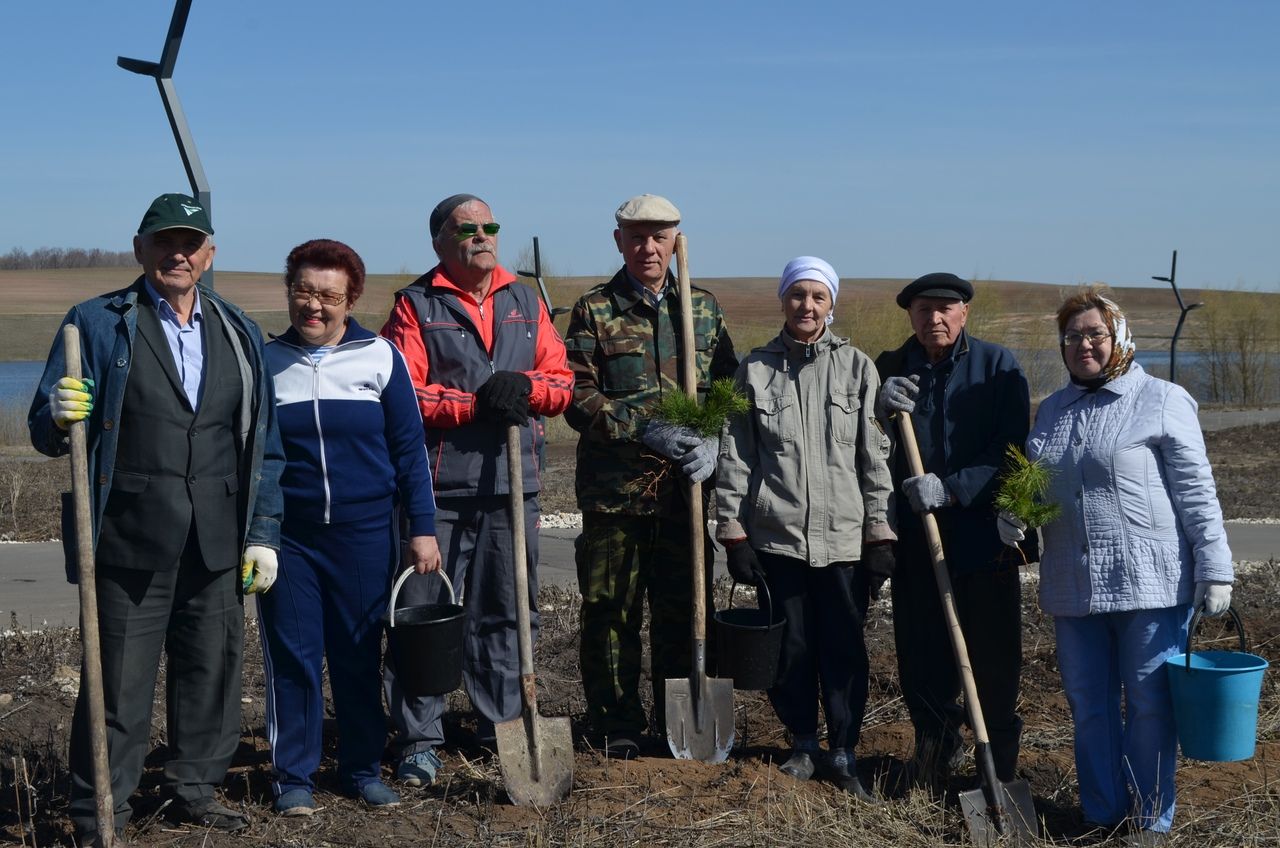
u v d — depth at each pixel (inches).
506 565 199.6
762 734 223.5
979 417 189.6
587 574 204.8
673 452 189.9
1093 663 177.2
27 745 209.2
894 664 257.3
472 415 189.9
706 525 221.5
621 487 200.5
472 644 202.5
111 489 159.0
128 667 162.6
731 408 189.3
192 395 162.7
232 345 166.2
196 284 165.8
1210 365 1300.4
